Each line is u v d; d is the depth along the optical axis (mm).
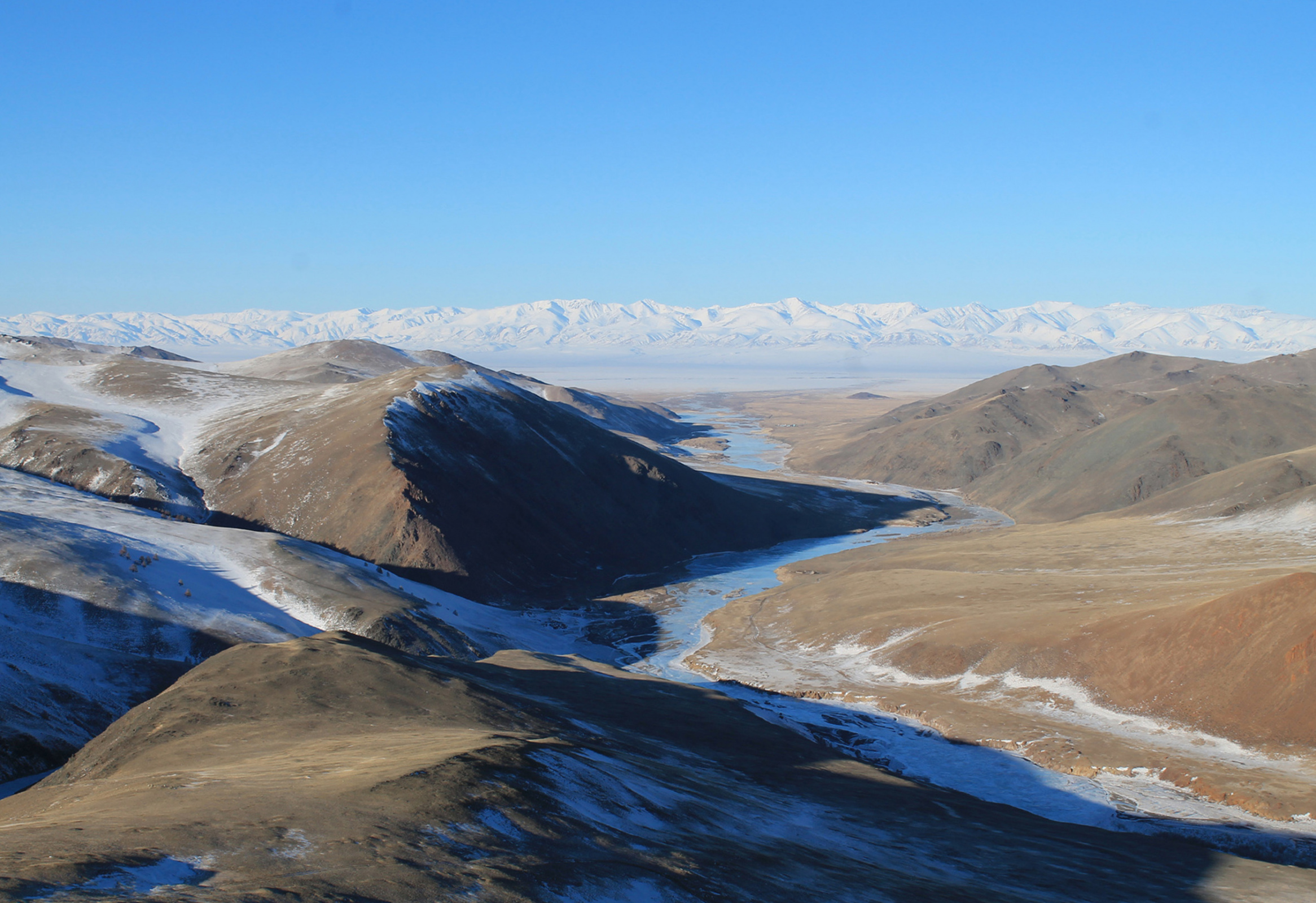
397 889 16484
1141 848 33000
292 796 21719
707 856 23047
